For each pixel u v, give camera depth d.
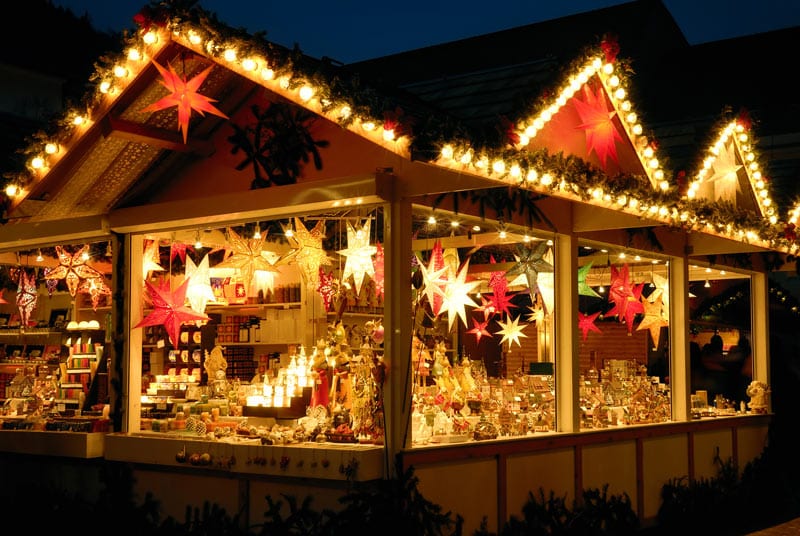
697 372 13.00
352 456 6.38
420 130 5.79
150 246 8.63
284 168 6.99
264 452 6.80
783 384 13.66
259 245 8.52
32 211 7.84
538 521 7.67
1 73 13.96
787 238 10.34
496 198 7.53
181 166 7.56
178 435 7.54
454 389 7.85
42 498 8.14
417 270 8.32
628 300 10.11
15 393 9.59
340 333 7.66
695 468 10.09
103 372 8.91
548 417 8.23
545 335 8.87
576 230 8.40
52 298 11.37
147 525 7.50
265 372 9.19
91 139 7.14
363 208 7.06
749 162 9.91
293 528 6.70
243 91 7.10
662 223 8.30
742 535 9.63
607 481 8.66
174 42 6.52
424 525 6.57
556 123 7.05
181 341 9.65
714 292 12.95
